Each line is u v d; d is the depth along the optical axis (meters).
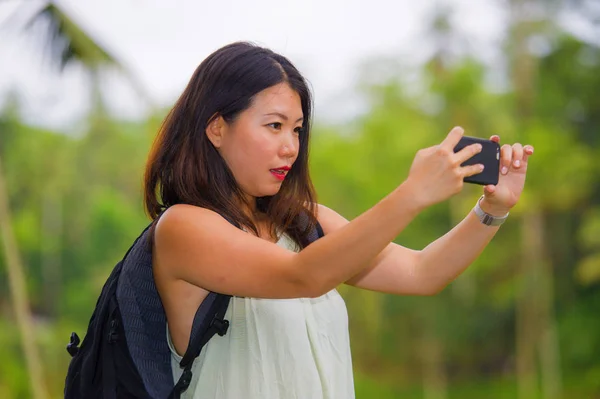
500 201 2.55
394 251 2.79
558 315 30.89
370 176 29.27
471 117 26.81
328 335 2.61
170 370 2.44
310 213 2.69
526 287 29.02
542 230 29.69
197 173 2.43
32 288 29.64
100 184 30.12
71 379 2.52
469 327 32.31
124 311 2.40
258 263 2.23
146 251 2.45
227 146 2.44
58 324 29.05
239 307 2.48
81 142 28.67
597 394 28.66
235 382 2.45
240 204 2.50
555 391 28.91
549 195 26.97
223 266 2.27
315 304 2.60
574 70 29.69
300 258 2.16
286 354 2.47
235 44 2.50
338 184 29.69
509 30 28.28
